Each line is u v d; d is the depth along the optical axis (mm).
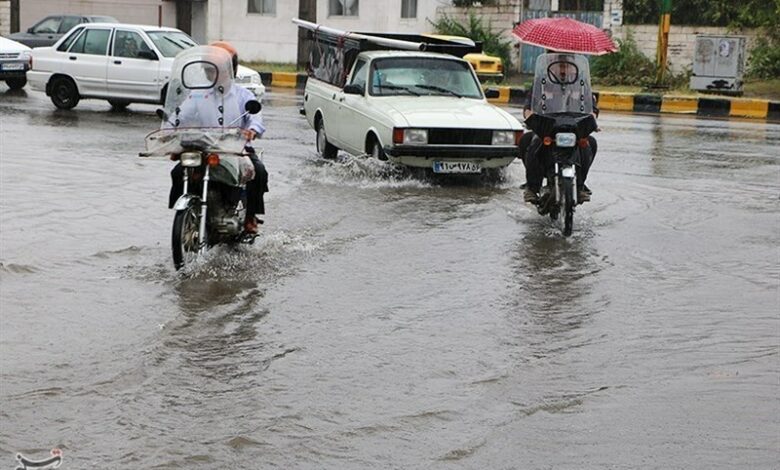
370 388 7074
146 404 6680
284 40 40625
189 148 9930
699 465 5953
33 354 7543
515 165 17375
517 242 11625
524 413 6703
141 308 8727
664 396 7055
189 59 10383
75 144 18328
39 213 12375
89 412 6523
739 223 12961
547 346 8070
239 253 10664
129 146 18297
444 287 9680
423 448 6125
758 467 5934
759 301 9445
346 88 16359
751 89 31641
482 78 33656
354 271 10148
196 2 42531
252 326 8352
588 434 6383
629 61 34312
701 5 35406
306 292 9367
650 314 8984
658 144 20562
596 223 12773
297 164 16938
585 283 9953
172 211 12719
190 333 8125
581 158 12391
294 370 7387
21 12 43094
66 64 23766
